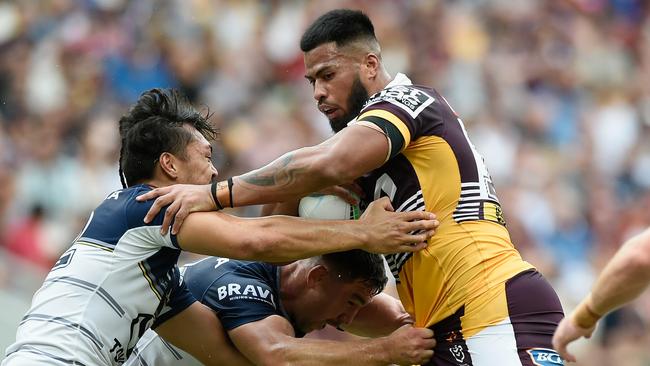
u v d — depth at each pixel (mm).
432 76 51594
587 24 55875
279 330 18703
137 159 18516
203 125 19031
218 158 45438
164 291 18188
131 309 17797
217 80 49219
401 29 52688
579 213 46906
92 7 50625
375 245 17516
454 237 17719
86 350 17375
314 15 51906
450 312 17703
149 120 18469
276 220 17625
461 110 50531
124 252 17719
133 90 48375
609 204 47656
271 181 17453
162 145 18422
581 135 50906
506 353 17266
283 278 19703
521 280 17672
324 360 18156
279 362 18375
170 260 18125
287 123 47250
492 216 18031
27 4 50500
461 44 52812
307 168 17234
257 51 50531
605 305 14250
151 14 50625
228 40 50656
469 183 17969
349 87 18812
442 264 17703
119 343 17797
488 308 17469
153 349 20031
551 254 45062
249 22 51469
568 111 51812
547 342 17375
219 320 19016
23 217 41750
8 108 46812
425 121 17859
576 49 54781
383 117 17453
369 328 20828
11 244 40844
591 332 14758
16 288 31359
